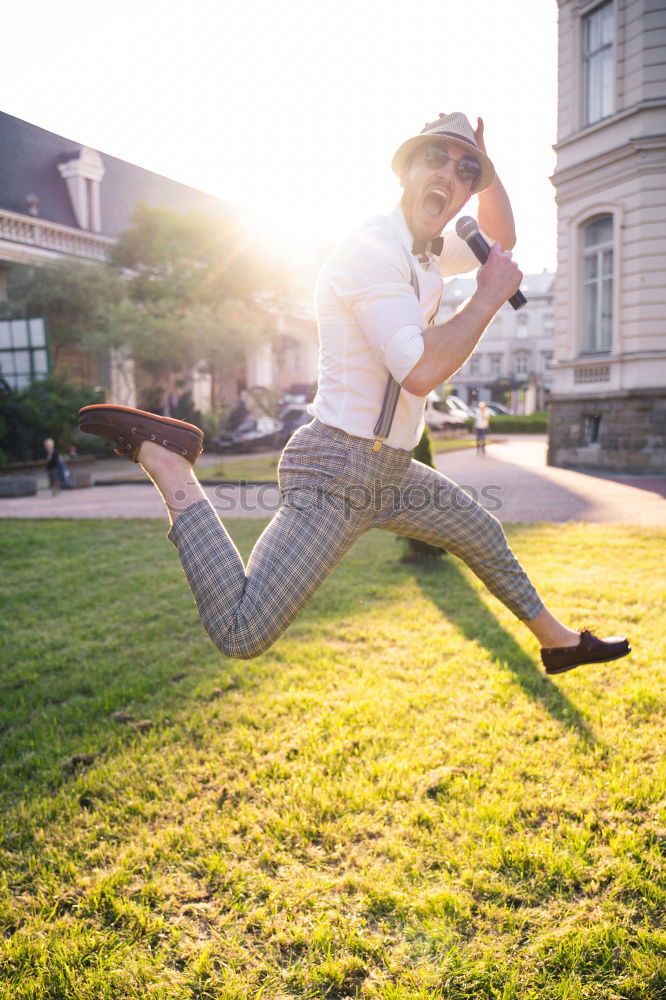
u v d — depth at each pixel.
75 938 2.02
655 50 13.30
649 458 14.28
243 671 3.95
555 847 2.30
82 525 9.89
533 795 2.60
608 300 15.30
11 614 5.34
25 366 23.36
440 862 2.26
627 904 2.06
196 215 29.28
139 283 28.47
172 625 4.91
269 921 2.06
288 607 1.76
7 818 2.58
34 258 27.30
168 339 25.58
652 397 14.07
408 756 2.91
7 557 7.55
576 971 1.84
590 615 4.69
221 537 1.78
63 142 32.56
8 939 2.03
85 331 26.72
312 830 2.45
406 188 1.79
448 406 38.75
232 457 24.22
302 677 3.82
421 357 1.60
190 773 2.86
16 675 4.05
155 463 1.79
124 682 3.86
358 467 1.81
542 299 67.50
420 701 3.42
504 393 69.12
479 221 2.19
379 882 2.18
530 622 2.24
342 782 2.73
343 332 1.78
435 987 1.81
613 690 3.50
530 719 3.21
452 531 2.06
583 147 15.12
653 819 2.43
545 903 2.09
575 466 16.03
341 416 1.80
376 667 3.94
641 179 13.75
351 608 5.12
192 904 2.15
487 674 3.77
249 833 2.45
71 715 3.48
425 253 1.82
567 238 15.84
